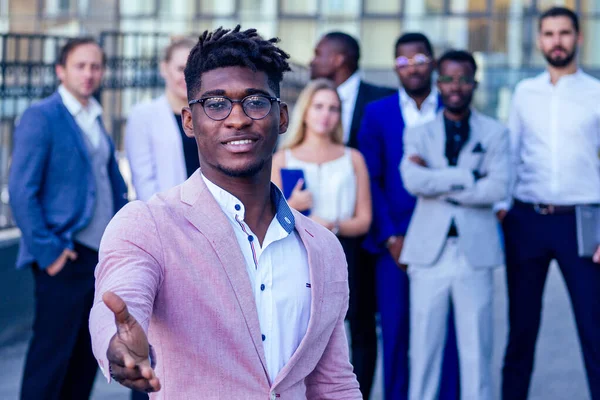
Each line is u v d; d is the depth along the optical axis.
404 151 5.39
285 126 2.45
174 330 2.18
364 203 5.37
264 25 16.53
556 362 6.92
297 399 2.33
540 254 5.52
